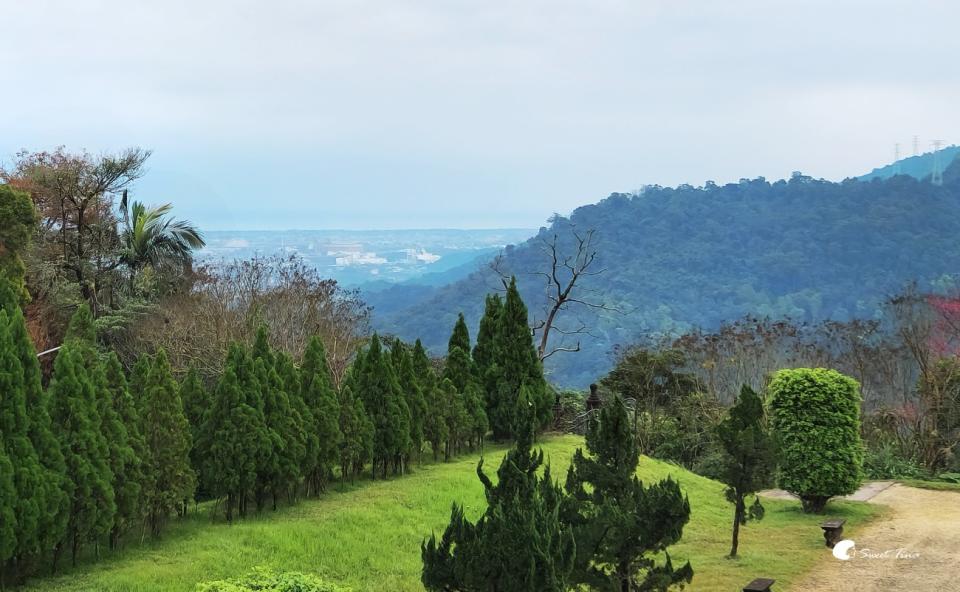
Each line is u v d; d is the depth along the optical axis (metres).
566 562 8.32
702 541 15.42
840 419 18.27
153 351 26.81
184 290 30.25
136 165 30.88
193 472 13.66
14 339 11.31
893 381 31.73
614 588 9.66
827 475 18.09
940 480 24.52
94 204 32.19
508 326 22.92
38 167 29.98
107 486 11.51
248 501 15.42
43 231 30.30
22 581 10.62
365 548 12.99
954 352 29.77
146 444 12.95
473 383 22.58
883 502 20.38
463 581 7.96
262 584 9.70
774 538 15.73
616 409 10.62
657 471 20.80
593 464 10.49
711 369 31.30
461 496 16.61
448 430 20.20
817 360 31.89
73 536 11.24
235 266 28.73
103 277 30.22
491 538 7.87
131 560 11.67
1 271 18.58
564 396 30.23
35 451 10.86
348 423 17.19
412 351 22.17
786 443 18.45
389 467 18.89
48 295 27.66
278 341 26.00
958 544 15.16
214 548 12.35
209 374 24.83
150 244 31.05
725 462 14.40
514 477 8.93
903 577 12.94
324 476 16.56
